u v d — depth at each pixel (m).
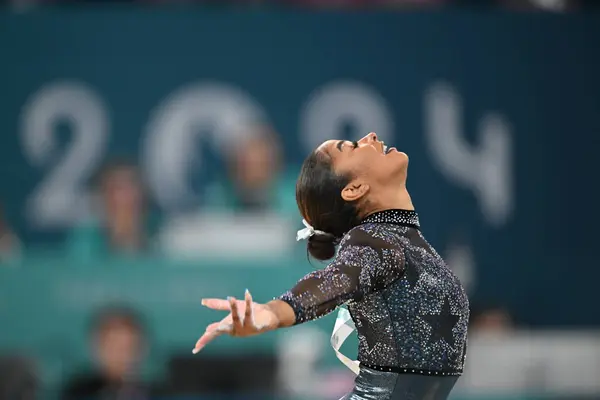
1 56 26.64
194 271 20.58
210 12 27.23
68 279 20.58
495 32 27.61
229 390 19.58
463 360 8.39
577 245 27.25
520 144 27.45
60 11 26.84
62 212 26.31
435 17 27.52
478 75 27.50
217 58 27.20
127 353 20.05
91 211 25.47
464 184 27.22
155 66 27.03
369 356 8.27
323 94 27.27
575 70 27.67
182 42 27.12
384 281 7.98
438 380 8.11
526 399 20.00
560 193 27.41
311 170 8.91
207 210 25.33
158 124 26.91
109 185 24.38
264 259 20.67
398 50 27.41
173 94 27.03
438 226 27.00
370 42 27.42
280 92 27.23
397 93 27.34
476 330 23.36
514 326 24.42
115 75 26.92
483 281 26.66
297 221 23.78
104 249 23.80
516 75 27.55
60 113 26.67
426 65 27.44
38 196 26.36
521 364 20.36
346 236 8.26
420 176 27.14
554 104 27.59
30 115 26.58
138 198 24.44
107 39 26.94
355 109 27.25
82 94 26.78
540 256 27.06
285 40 27.31
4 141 26.52
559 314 26.70
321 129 27.22
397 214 8.57
